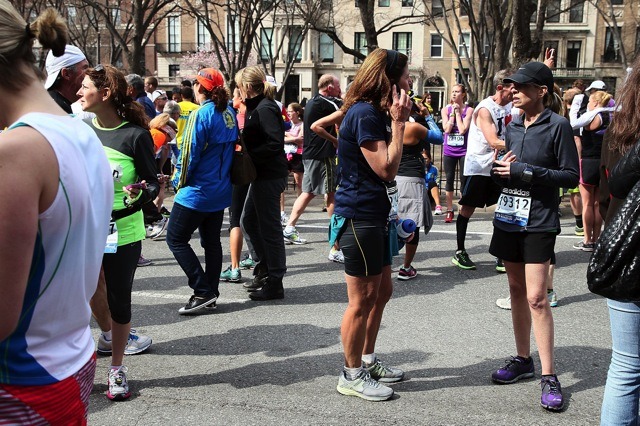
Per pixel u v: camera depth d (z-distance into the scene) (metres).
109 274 3.60
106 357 4.35
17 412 1.51
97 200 1.68
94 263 1.70
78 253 1.59
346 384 3.72
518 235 3.71
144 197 3.60
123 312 3.63
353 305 3.58
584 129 7.17
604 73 46.19
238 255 6.24
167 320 5.16
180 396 3.73
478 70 16.89
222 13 38.53
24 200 1.41
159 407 3.59
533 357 4.35
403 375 3.99
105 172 1.74
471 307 5.50
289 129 10.73
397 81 3.47
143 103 9.03
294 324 5.05
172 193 12.06
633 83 2.73
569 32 46.53
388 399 3.68
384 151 3.34
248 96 5.65
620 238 2.46
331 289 6.05
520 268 3.81
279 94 21.59
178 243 5.18
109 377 3.68
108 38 27.39
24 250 1.42
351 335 3.62
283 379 3.98
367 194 3.43
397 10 44.72
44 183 1.46
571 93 10.00
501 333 4.86
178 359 4.32
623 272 2.46
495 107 5.59
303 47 47.44
